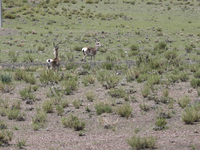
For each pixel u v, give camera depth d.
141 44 59.00
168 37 67.88
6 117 20.00
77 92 25.98
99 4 115.69
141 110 20.89
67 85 26.36
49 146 14.82
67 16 92.25
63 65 38.53
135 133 16.50
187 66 36.72
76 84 27.36
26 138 16.09
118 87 27.30
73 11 98.75
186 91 25.41
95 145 14.72
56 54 30.94
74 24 84.06
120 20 93.06
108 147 14.38
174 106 21.55
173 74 32.22
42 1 112.25
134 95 24.70
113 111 20.78
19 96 24.58
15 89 26.56
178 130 16.53
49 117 19.95
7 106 21.81
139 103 22.61
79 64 39.41
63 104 22.09
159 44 53.56
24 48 50.97
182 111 20.28
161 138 15.37
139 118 19.30
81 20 89.25
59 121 19.22
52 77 29.08
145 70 33.53
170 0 126.81
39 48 49.62
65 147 14.62
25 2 110.81
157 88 26.56
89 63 40.41
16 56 44.41
